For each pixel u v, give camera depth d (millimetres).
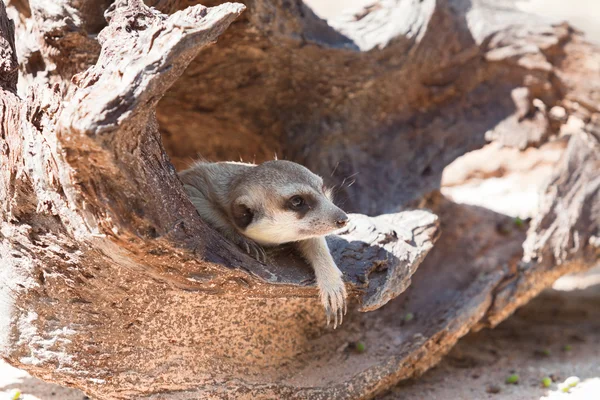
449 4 12344
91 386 7723
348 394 9125
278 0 10508
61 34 8844
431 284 11656
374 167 12562
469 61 12922
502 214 13312
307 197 8141
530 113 13398
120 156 5977
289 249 8539
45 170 6660
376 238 8773
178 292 7699
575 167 12312
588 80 12844
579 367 11367
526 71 13039
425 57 12383
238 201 8156
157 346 7938
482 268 11898
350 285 8234
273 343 9047
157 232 6500
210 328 8258
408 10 12117
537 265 11727
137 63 5914
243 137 13422
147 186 6359
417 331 10484
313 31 11312
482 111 13344
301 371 9156
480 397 9992
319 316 9555
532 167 15469
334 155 12594
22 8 9570
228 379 8430
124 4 6723
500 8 13016
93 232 6562
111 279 7332
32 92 6836
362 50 11703
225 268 7141
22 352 7645
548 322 14203
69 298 7480
